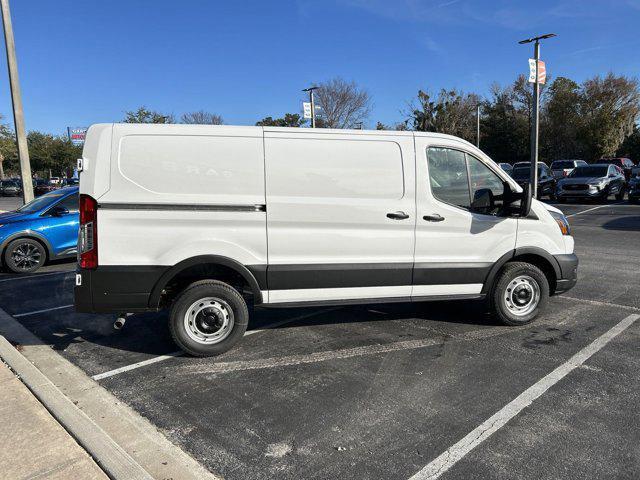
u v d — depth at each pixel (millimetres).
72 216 9375
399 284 4871
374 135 4664
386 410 3605
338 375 4215
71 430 3271
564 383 3975
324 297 4715
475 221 4965
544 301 5375
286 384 4062
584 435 3221
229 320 4594
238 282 4762
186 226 4324
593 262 8969
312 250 4586
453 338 5055
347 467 2939
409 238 4797
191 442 3236
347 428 3371
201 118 47969
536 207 5215
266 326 5512
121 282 4262
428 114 43094
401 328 5387
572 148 49781
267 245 4484
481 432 3283
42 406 3635
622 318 5625
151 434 3334
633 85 46438
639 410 3531
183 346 4543
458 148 4926
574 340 4945
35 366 4473
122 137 4207
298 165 4484
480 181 5035
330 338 5105
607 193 20625
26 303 6730
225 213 4367
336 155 4562
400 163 4723
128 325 5691
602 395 3764
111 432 3336
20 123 12828
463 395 3811
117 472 2814
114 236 4215
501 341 4945
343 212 4586
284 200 4453
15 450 3057
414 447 3131
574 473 2834
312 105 27625
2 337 5074
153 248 4285
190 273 4625
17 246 8742
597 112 47219
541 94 51000
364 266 4719
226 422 3482
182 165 4289
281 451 3115
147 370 4395
